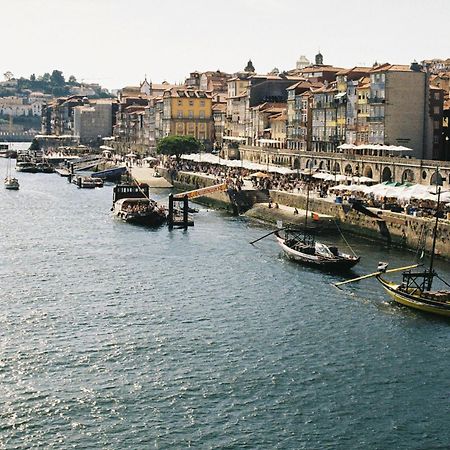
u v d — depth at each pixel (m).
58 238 146.38
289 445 62.31
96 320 90.50
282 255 128.62
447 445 63.03
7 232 153.25
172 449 61.34
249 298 100.94
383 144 197.75
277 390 71.75
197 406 68.19
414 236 133.38
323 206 161.38
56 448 61.31
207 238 146.75
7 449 61.12
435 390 72.62
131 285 107.50
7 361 77.12
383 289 105.69
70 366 76.19
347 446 62.41
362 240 145.38
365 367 77.50
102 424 64.94
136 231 155.75
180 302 98.75
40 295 101.44
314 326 89.50
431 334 87.38
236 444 62.22
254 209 178.88
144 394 70.31
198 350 81.12
